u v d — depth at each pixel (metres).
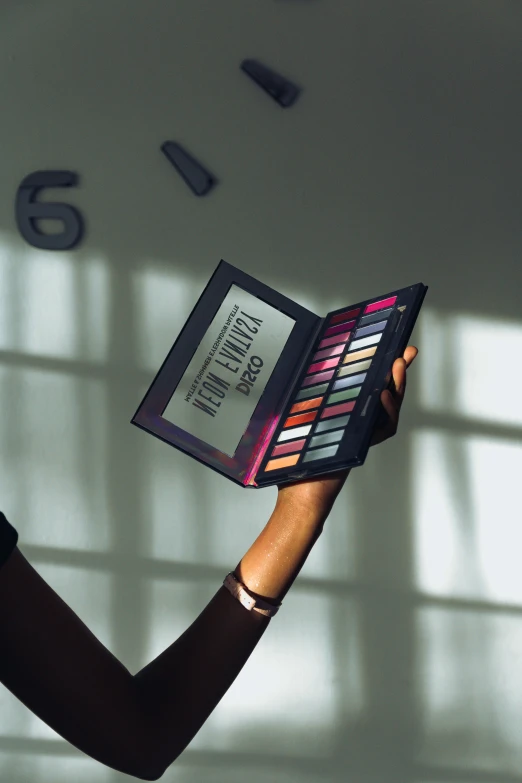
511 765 1.89
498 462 1.91
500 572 1.90
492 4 1.87
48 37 1.85
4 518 0.36
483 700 1.89
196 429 0.62
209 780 1.86
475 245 1.89
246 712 1.87
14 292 1.85
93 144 1.85
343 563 1.89
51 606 0.36
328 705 1.88
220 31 1.86
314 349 0.65
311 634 1.89
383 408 0.53
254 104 1.86
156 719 0.39
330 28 1.87
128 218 1.86
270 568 0.44
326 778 1.87
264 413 0.62
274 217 1.87
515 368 1.91
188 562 1.86
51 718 0.37
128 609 1.85
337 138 1.87
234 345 0.66
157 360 1.86
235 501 1.87
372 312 0.63
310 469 0.46
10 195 1.85
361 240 1.88
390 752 1.88
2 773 1.83
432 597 1.90
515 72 1.88
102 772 1.84
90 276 1.86
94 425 1.86
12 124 1.84
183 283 1.86
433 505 1.90
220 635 0.42
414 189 1.88
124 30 1.85
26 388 1.86
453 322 1.90
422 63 1.87
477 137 1.88
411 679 1.89
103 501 1.86
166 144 1.85
